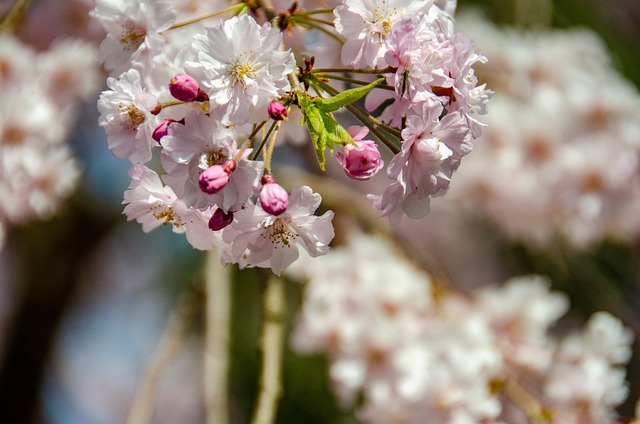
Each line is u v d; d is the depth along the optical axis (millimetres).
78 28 1329
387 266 1165
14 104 1082
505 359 1052
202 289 1079
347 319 1128
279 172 1256
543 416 978
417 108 734
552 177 1338
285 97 728
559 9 1457
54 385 2242
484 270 2076
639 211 1329
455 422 967
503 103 1369
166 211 749
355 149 724
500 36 1372
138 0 751
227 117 725
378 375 1053
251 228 732
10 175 1093
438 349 1043
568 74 1355
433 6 752
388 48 736
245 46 726
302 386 1440
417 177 730
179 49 761
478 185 1400
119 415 2527
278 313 978
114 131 735
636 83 1450
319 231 739
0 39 1131
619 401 1008
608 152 1312
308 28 786
